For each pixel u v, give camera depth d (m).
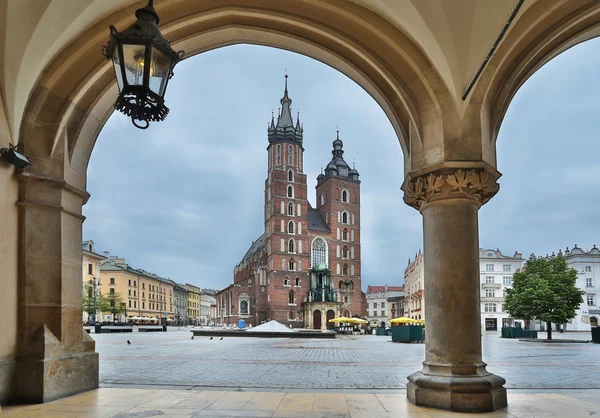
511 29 7.38
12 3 6.96
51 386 7.77
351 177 104.75
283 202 95.69
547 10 7.29
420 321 51.06
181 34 8.62
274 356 17.62
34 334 7.91
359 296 99.81
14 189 7.94
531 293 37.22
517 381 10.95
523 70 8.05
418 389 7.42
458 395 7.02
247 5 8.30
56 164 8.33
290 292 93.38
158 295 125.94
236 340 31.77
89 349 8.91
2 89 7.50
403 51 7.86
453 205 7.68
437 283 7.61
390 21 7.87
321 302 90.00
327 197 102.88
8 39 7.19
